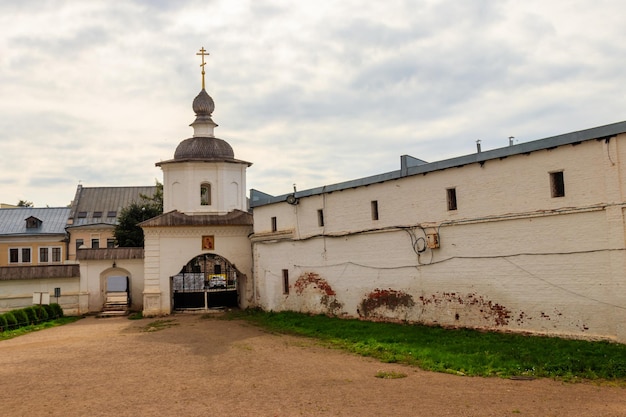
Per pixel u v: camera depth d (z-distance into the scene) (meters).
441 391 12.95
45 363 17.69
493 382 13.80
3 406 12.31
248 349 19.78
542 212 18.53
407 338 19.84
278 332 24.41
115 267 36.88
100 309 36.47
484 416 10.93
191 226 34.53
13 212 62.06
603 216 17.08
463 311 20.98
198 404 12.13
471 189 20.81
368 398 12.41
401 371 15.40
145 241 34.41
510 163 19.56
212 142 37.44
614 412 11.03
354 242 25.91
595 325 17.20
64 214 62.38
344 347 19.73
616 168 16.77
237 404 12.08
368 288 25.09
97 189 64.56
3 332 27.56
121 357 18.62
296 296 29.53
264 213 32.69
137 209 51.75
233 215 36.03
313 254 28.36
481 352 16.88
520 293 19.17
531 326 18.80
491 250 20.09
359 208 25.70
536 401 11.95
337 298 26.75
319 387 13.55
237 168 37.25
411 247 23.11
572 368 14.65
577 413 11.02
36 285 35.66
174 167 36.34
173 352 19.48
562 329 17.97
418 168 22.75
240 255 35.41
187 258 34.72
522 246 19.14
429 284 22.31
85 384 14.43
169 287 34.28
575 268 17.70
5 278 35.00
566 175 18.00
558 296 18.11
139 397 12.88
